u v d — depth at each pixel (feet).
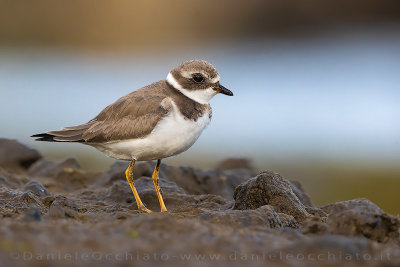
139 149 25.94
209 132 72.18
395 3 125.29
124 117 26.05
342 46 120.57
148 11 124.16
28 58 114.42
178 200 29.19
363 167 58.03
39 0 123.13
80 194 31.91
